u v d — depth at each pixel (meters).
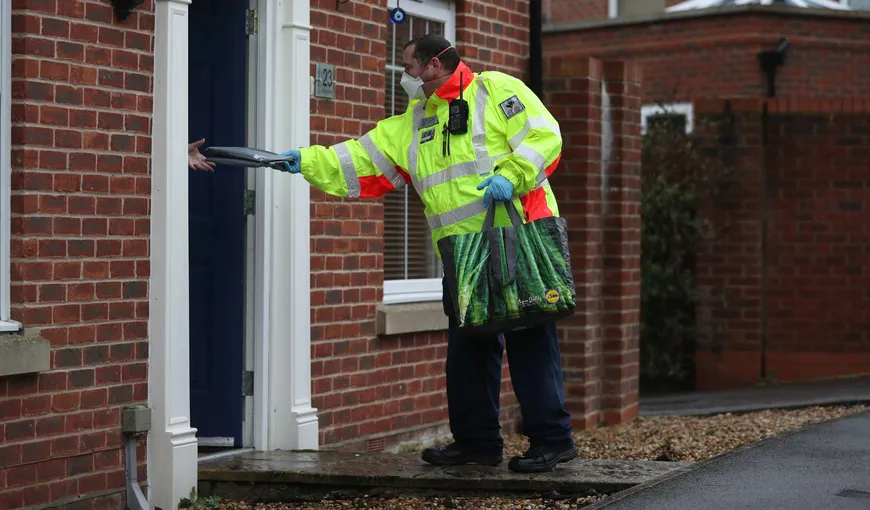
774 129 19.23
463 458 9.88
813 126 19.11
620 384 14.89
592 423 14.66
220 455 10.17
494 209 9.03
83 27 8.70
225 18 10.58
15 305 8.34
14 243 8.36
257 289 10.50
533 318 8.95
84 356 8.75
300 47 10.64
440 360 12.91
